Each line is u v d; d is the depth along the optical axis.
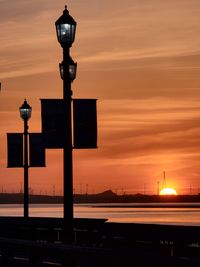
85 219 38.94
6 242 24.89
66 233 25.08
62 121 26.44
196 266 16.81
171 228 32.66
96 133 26.03
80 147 25.89
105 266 22.47
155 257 17.77
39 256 23.92
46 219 42.94
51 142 26.41
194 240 31.52
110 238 36.88
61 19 25.61
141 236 34.75
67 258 21.98
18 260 28.34
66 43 25.66
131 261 18.39
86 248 20.34
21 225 42.72
